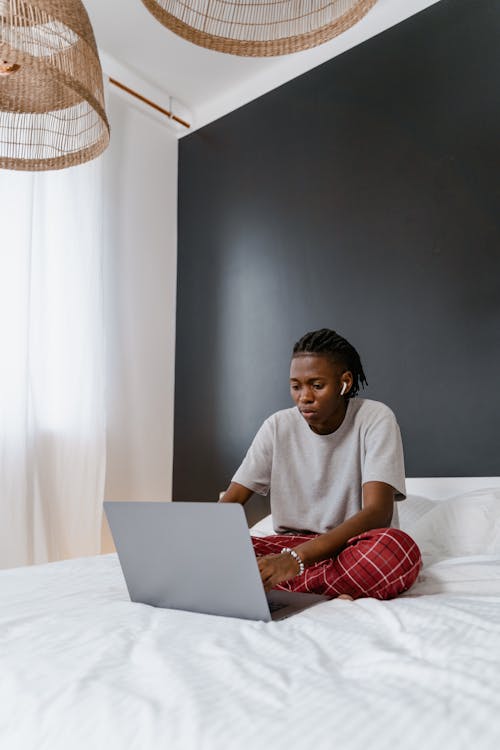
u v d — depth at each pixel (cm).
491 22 241
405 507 188
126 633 78
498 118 233
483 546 151
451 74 250
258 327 299
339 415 139
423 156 253
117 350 309
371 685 57
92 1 270
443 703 50
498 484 202
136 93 325
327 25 140
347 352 141
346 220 273
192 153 347
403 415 241
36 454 256
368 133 272
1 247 252
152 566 102
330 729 47
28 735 54
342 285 269
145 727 50
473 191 236
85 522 266
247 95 324
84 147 151
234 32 148
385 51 273
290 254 291
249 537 90
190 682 58
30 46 126
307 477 142
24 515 243
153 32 288
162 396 326
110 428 301
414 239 249
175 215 347
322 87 293
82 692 58
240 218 317
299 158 296
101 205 291
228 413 305
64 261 275
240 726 49
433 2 260
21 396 248
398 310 250
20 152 161
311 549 108
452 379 230
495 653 63
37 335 262
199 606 97
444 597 103
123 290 315
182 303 338
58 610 94
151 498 314
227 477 301
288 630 81
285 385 284
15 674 64
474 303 229
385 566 107
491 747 43
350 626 81
